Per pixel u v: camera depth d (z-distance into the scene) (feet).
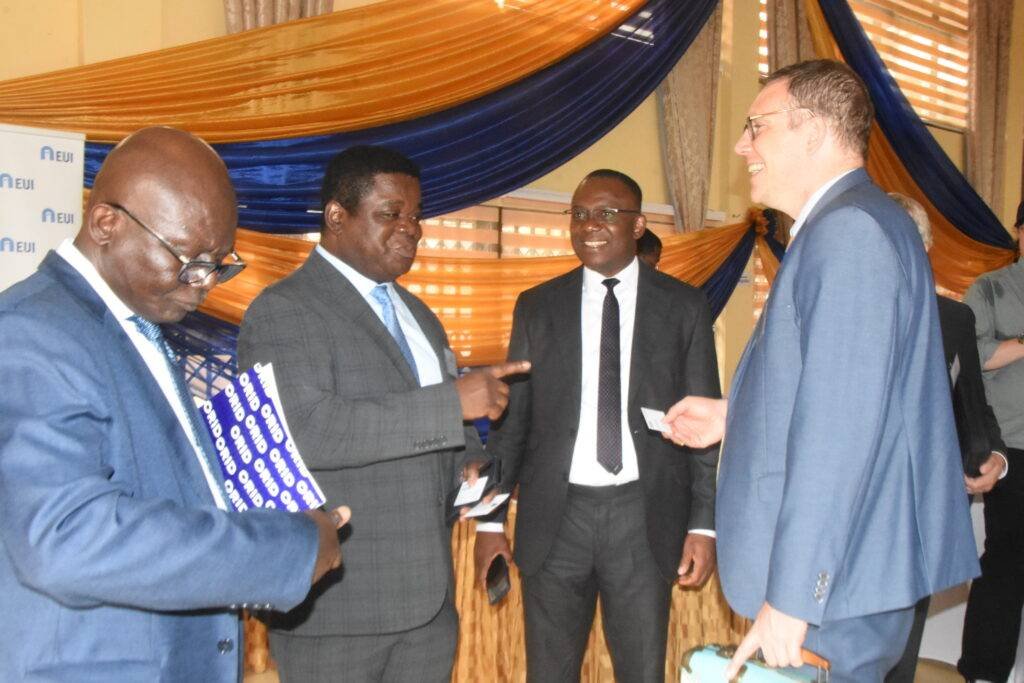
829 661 5.35
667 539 8.39
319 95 12.65
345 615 6.07
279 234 12.44
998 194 25.16
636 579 8.40
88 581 3.37
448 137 13.88
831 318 5.15
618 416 8.52
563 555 8.52
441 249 15.26
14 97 10.58
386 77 13.19
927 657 13.30
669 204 18.25
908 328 5.32
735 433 5.82
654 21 16.38
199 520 3.64
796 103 5.72
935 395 5.59
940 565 5.40
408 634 6.36
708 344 8.90
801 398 5.16
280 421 4.48
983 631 11.25
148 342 4.23
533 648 8.71
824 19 20.22
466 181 14.15
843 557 5.05
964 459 9.51
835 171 5.72
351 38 12.91
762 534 5.53
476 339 14.85
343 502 6.13
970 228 23.31
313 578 4.00
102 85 11.11
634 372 8.54
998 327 11.97
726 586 5.71
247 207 12.15
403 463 6.33
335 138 12.82
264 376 4.61
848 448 5.02
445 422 5.97
